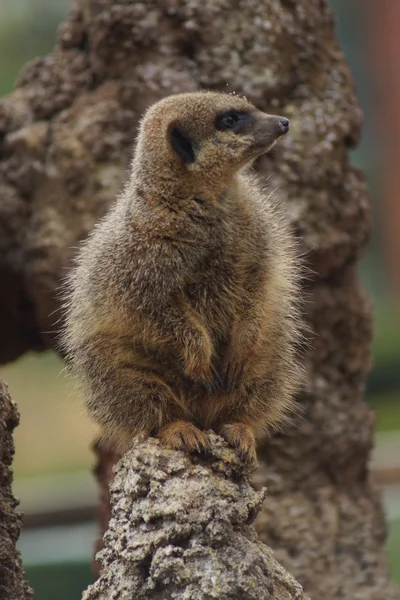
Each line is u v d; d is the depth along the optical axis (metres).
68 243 12.71
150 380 7.74
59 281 12.81
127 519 6.83
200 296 7.78
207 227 7.74
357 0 28.02
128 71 12.72
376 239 29.16
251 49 12.25
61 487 18.91
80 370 8.15
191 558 6.53
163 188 7.76
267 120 8.13
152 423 7.75
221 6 12.34
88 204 12.67
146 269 7.62
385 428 23.55
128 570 6.68
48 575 14.50
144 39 12.48
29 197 13.17
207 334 7.71
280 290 8.15
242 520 6.77
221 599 6.39
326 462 12.44
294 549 11.95
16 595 7.62
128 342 7.76
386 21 27.86
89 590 6.93
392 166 28.67
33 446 23.61
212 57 12.24
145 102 12.45
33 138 13.15
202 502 6.69
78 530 16.88
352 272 12.90
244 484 7.12
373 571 12.39
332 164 12.23
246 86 12.12
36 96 13.45
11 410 7.89
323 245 11.95
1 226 13.25
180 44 12.49
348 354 12.78
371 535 12.60
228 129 8.05
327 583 11.95
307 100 12.37
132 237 7.72
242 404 7.93
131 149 12.64
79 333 8.09
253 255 7.86
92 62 13.20
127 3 12.60
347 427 12.54
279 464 12.17
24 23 23.64
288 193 11.86
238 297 7.82
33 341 14.98
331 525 12.25
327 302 12.41
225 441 7.26
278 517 11.96
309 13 12.57
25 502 17.64
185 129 7.98
